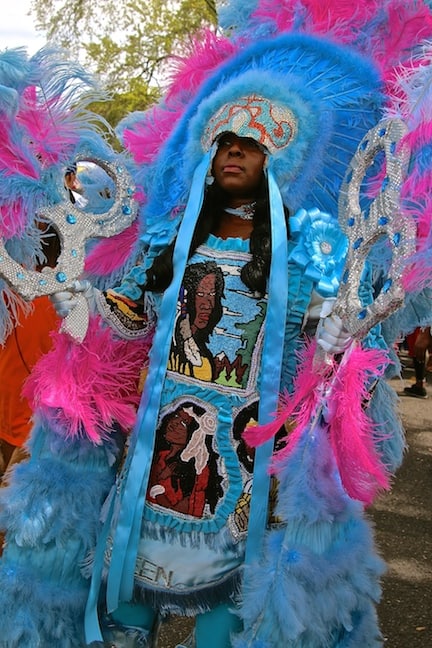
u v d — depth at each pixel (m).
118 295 1.79
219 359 1.65
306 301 1.65
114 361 1.82
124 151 1.97
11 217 1.68
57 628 1.72
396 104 1.56
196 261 1.70
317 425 1.60
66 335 1.73
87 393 1.75
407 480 4.35
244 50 1.82
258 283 1.63
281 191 1.70
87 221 1.75
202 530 1.63
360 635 1.61
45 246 2.04
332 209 1.76
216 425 1.64
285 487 1.60
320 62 1.77
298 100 1.70
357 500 1.58
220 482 1.63
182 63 1.96
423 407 6.27
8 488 1.79
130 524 1.66
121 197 1.80
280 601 1.50
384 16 1.78
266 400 1.62
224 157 1.71
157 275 1.76
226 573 1.64
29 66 1.68
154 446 1.67
